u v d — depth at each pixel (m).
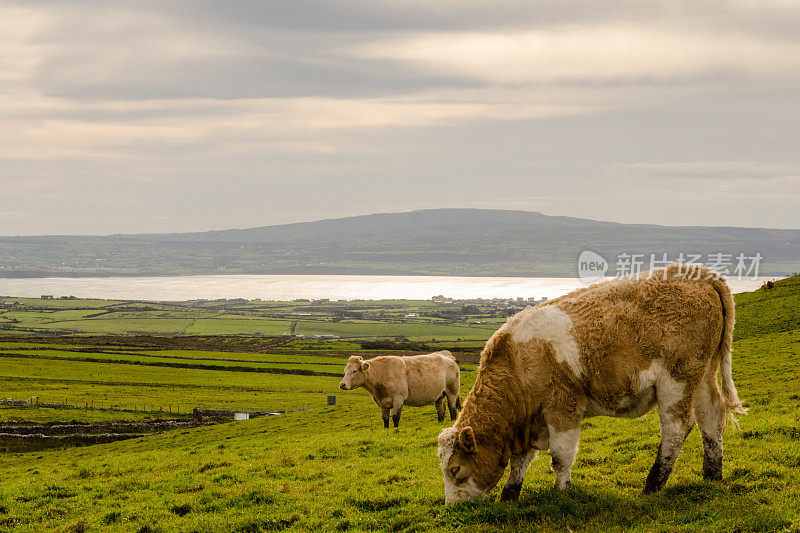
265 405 88.31
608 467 15.43
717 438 12.17
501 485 14.27
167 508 16.80
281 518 14.61
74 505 18.48
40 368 119.12
